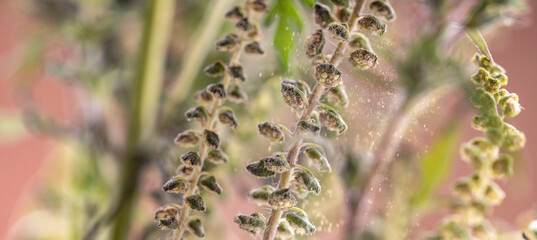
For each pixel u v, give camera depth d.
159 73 0.29
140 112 0.28
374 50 0.23
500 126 0.21
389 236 0.26
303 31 0.23
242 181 0.26
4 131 0.34
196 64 0.28
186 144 0.21
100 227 0.28
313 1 0.22
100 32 0.33
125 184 0.28
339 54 0.20
